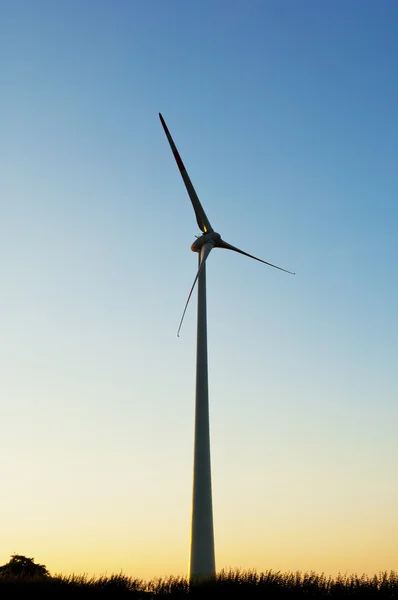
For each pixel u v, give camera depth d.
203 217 47.75
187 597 32.81
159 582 34.69
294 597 32.12
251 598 32.03
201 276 43.84
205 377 40.22
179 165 48.62
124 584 34.88
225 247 47.06
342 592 32.50
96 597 33.19
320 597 32.09
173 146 49.09
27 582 34.88
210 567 35.41
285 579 33.97
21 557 48.53
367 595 32.06
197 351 41.22
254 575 34.59
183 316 44.22
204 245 45.75
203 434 38.50
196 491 37.12
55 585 34.47
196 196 48.12
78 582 35.28
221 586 33.47
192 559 35.62
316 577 33.88
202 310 42.75
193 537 36.06
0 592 33.41
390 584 32.84
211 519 36.53
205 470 37.62
